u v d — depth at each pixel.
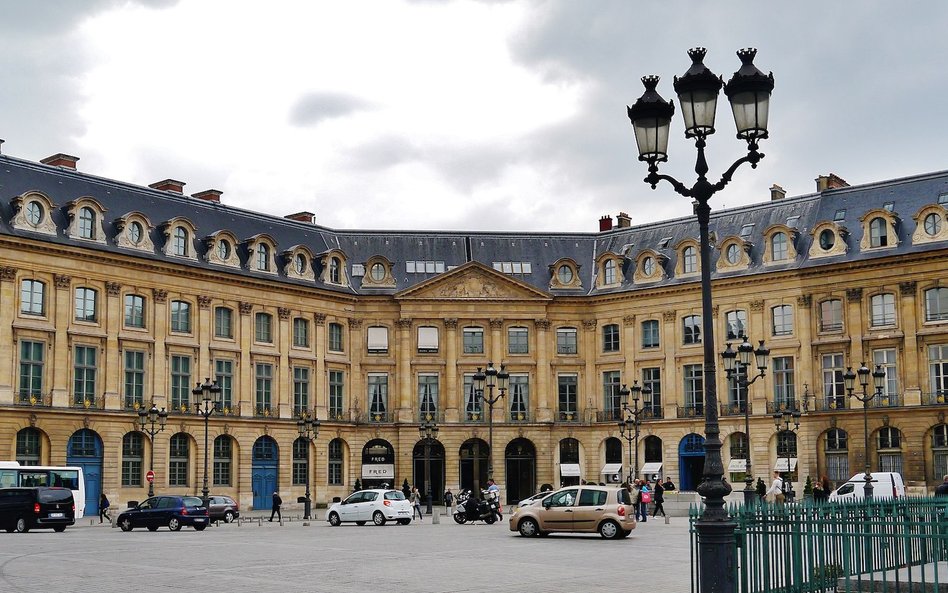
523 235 77.94
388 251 75.88
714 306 69.62
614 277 74.31
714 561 16.03
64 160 62.69
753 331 68.06
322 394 70.94
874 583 18.14
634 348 72.81
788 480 54.16
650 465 71.25
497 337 73.88
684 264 71.38
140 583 22.25
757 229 70.12
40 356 57.25
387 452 72.88
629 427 61.44
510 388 73.94
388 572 24.73
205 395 51.78
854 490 51.19
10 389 55.56
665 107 17.09
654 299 72.12
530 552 30.69
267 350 68.19
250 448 66.50
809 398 65.38
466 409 73.56
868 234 64.06
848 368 51.59
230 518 54.09
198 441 63.78
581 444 74.12
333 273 73.00
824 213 67.62
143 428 56.50
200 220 67.25
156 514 45.12
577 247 77.69
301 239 73.25
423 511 65.00
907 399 62.00
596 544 33.91
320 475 70.06
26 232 56.78
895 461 62.53
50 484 51.06
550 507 37.69
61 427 57.44
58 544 34.88
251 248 68.00
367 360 73.31
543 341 74.12
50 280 57.94
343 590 21.02
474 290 74.12
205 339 64.81
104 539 37.97
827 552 18.72
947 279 61.12
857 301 64.31
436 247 76.50
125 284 61.25
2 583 22.17
